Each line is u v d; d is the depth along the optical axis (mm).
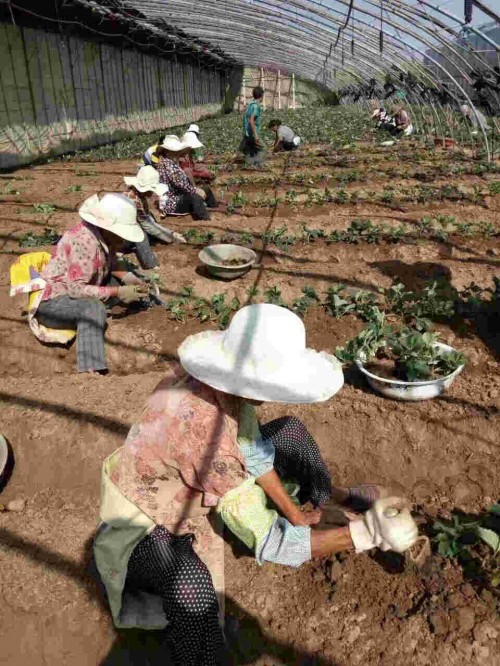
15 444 4059
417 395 4121
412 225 8531
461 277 6656
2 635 2971
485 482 3695
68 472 3938
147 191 6926
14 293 4965
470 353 4980
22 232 8117
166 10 17047
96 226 4910
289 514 2428
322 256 7547
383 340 4602
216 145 17688
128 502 2451
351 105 34500
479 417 4023
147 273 6516
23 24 14508
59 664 2877
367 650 2762
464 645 2699
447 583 2967
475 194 10117
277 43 23375
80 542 3443
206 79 34938
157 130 25953
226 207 9547
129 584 2705
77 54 17703
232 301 6012
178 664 2559
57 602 3082
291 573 3176
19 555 3357
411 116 21406
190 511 2490
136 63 22906
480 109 16984
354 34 17219
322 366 2408
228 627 2939
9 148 14352
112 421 4062
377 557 3166
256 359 2217
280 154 15742
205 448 2240
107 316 5750
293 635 2881
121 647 2887
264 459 2402
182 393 2336
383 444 3924
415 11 11969
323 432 4016
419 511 3535
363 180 11453
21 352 5336
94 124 19250
